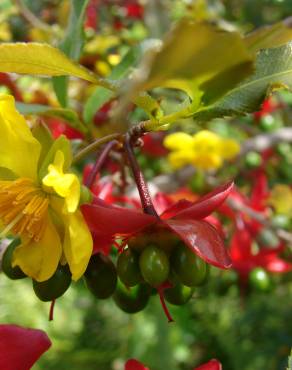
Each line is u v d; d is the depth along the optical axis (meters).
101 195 0.11
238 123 0.23
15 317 0.30
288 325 0.28
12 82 0.16
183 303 0.09
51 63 0.08
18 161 0.08
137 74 0.06
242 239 0.15
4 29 0.22
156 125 0.08
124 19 0.26
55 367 0.31
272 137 0.22
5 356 0.08
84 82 0.17
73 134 0.14
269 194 0.20
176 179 0.21
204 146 0.20
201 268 0.08
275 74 0.08
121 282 0.09
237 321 0.29
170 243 0.08
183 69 0.06
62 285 0.08
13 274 0.09
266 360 0.28
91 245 0.07
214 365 0.08
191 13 0.24
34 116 0.13
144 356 0.27
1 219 0.08
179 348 0.29
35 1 0.24
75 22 0.11
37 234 0.08
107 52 0.20
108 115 0.12
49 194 0.08
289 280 0.22
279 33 0.06
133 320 0.29
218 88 0.07
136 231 0.08
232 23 0.27
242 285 0.15
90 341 0.32
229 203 0.16
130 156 0.09
